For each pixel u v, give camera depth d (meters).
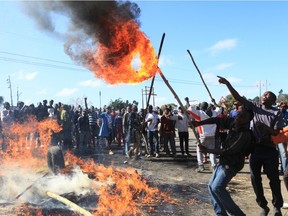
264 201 5.79
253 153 5.72
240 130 5.22
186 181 8.60
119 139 16.55
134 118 12.99
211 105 11.90
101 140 18.08
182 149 13.27
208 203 6.59
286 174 5.53
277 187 5.62
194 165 11.27
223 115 11.10
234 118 5.58
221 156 5.26
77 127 15.47
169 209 6.16
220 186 5.13
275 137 5.60
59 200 5.92
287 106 10.70
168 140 13.49
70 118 14.97
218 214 5.19
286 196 7.19
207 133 9.53
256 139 5.75
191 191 7.52
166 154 13.82
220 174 5.17
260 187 5.77
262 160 5.65
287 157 8.31
